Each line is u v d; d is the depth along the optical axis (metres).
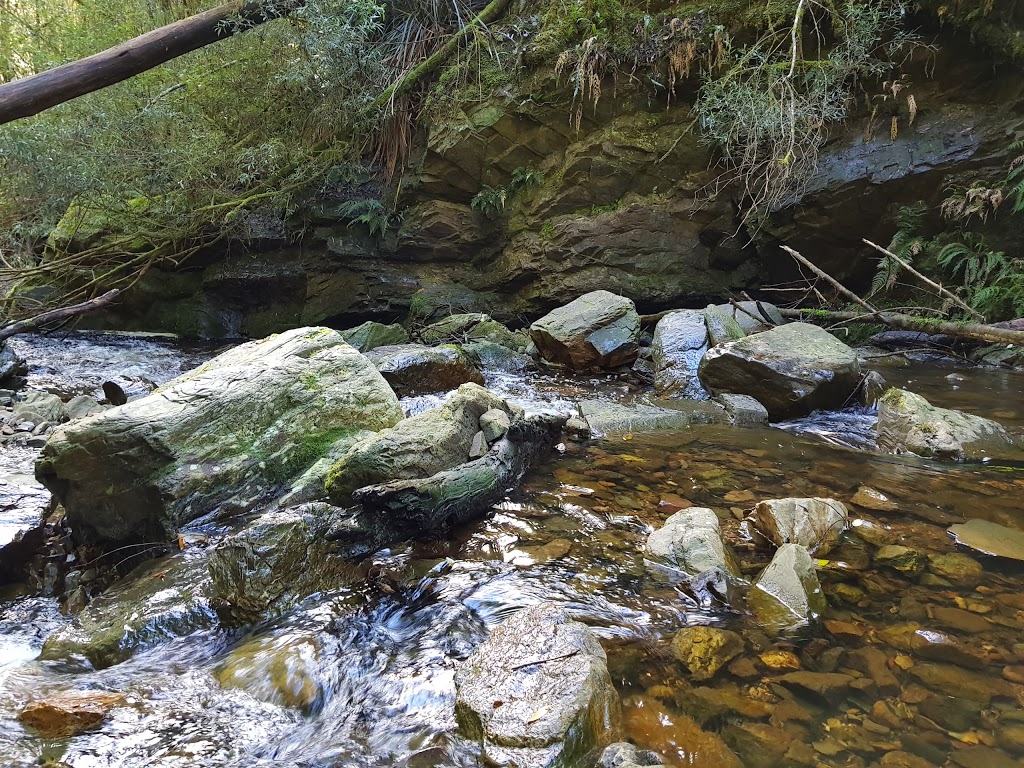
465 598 2.17
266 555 2.22
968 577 2.23
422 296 8.74
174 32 6.14
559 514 2.86
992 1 6.26
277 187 8.69
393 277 9.01
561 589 2.21
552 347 6.26
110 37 7.75
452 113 8.57
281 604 2.15
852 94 7.10
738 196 7.84
